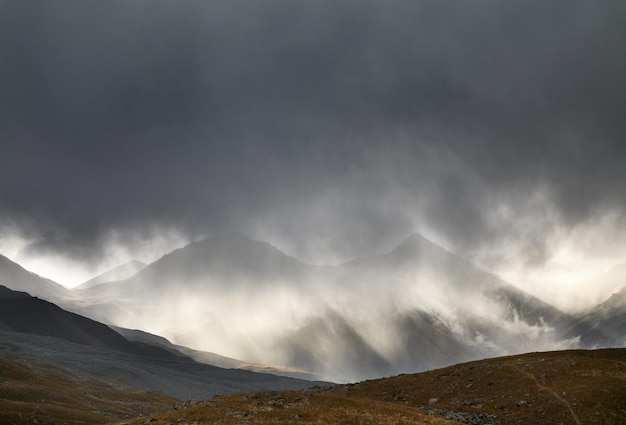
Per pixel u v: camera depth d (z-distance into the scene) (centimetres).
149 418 6297
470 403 7800
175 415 6166
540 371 8375
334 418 5984
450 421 6438
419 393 8788
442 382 9094
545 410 6794
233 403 6788
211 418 5906
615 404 6550
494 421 6869
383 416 6288
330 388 10581
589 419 6272
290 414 6109
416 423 6053
